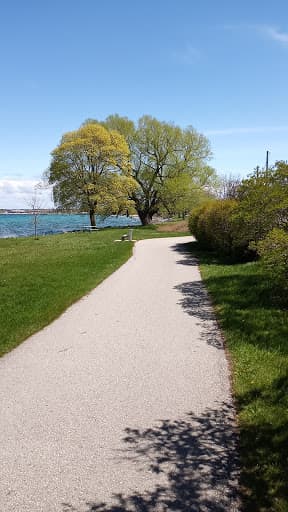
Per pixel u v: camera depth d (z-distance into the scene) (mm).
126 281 12898
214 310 9172
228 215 16109
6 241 31547
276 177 10742
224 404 4984
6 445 4191
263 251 9094
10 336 7496
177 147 46500
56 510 3311
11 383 5652
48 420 4664
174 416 4723
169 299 10367
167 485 3586
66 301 10102
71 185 42625
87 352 6781
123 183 43188
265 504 3307
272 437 4176
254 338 7043
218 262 16500
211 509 3301
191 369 6012
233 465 3836
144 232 37094
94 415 4762
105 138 41938
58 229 58688
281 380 5426
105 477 3693
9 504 3373
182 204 46469
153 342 7207
